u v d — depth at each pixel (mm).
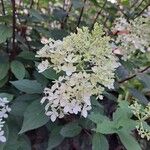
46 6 574
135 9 524
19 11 497
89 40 337
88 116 354
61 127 384
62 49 341
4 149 375
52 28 519
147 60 526
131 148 329
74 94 337
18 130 391
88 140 419
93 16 584
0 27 416
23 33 492
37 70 393
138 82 535
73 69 333
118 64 377
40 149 426
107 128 333
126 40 457
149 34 458
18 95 434
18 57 445
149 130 355
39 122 357
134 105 366
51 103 351
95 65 345
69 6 571
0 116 364
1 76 418
